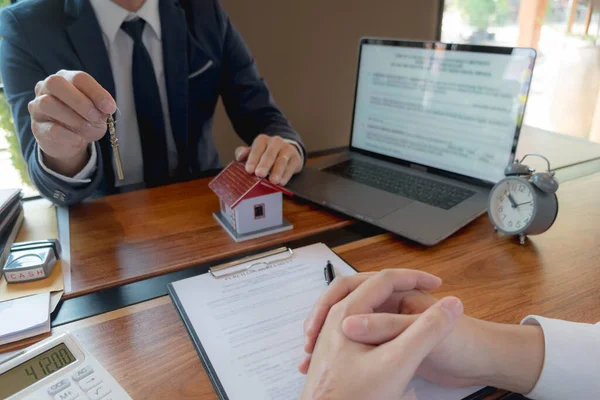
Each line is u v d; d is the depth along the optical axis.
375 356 0.36
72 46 1.04
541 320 0.49
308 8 1.84
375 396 0.35
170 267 0.66
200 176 1.03
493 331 0.47
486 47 0.81
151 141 1.19
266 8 1.76
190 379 0.46
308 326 0.47
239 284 0.61
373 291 0.45
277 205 0.77
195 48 1.19
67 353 0.46
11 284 0.61
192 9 1.21
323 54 1.97
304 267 0.65
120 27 1.08
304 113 2.04
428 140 0.95
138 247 0.72
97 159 0.89
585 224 0.79
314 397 0.36
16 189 0.80
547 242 0.73
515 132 0.81
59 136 0.71
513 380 0.45
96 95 0.68
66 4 1.04
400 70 0.96
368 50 1.01
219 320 0.54
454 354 0.43
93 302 0.58
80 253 0.70
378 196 0.86
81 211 0.85
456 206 0.81
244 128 1.31
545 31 1.66
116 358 0.49
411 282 0.48
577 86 1.55
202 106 1.27
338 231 0.77
